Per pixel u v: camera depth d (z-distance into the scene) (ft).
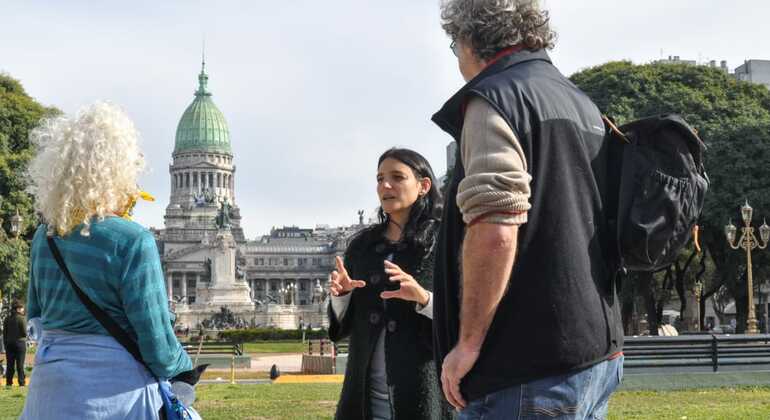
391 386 26.96
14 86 268.62
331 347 138.00
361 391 27.66
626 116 232.73
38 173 23.25
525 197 16.66
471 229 16.80
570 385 17.10
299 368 147.95
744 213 144.77
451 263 18.76
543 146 17.43
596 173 18.40
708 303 401.70
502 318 17.29
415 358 27.17
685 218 18.12
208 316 490.08
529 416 17.03
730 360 81.05
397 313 27.53
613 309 18.24
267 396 74.74
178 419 23.29
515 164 16.76
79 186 22.61
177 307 485.97
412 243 28.58
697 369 79.36
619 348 18.30
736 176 204.74
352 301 28.58
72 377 22.16
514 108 17.33
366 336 27.81
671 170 18.08
